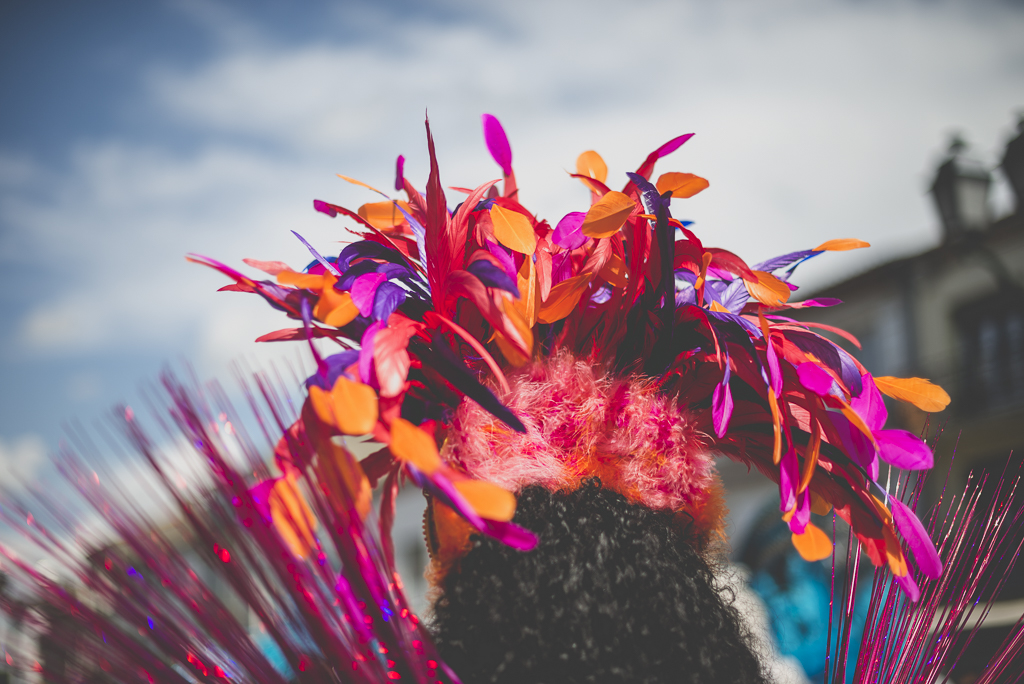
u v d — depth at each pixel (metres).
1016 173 11.26
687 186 0.85
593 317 0.84
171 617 0.65
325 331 0.75
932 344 11.36
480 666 0.67
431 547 0.76
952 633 0.88
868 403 0.82
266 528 0.63
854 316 12.29
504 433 0.73
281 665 0.71
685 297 0.90
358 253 0.77
